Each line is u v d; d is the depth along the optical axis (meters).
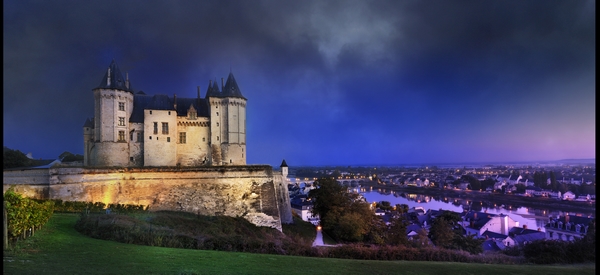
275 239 33.88
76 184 40.78
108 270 13.33
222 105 66.06
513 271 21.94
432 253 29.02
